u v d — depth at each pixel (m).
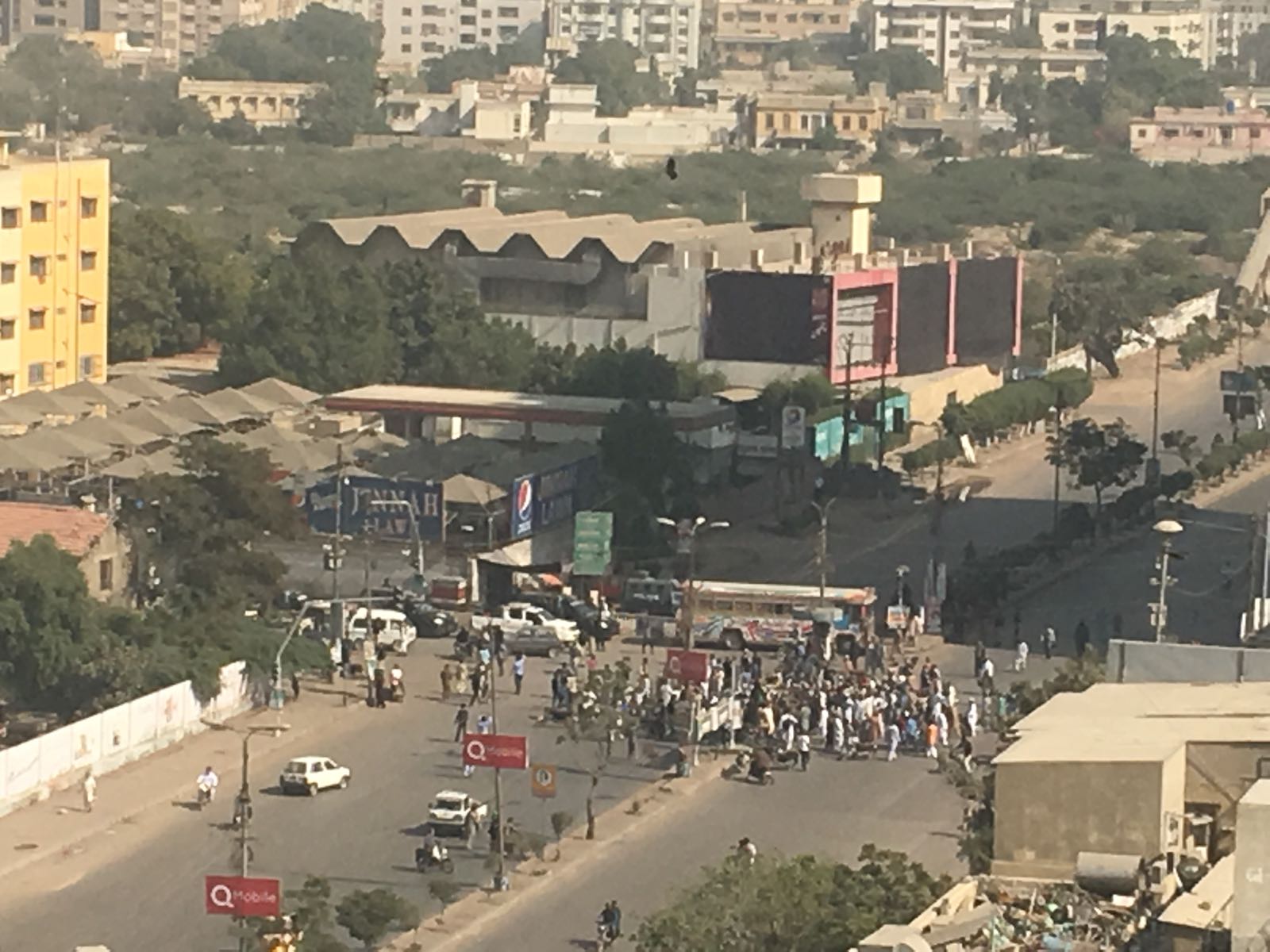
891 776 99.56
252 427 145.38
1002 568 132.62
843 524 146.88
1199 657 70.00
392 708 107.62
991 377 188.50
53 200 161.88
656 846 90.25
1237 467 167.00
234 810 93.12
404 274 171.62
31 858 86.88
